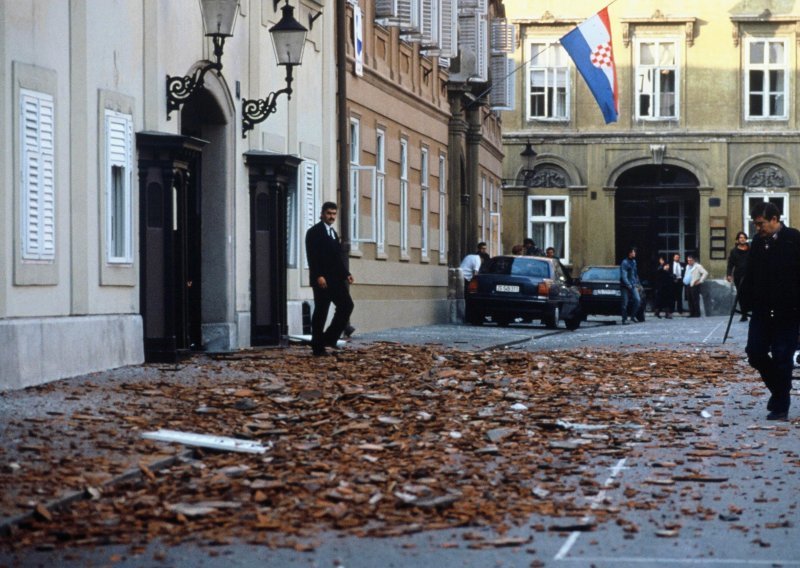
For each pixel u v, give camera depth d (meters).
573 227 73.75
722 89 73.00
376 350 26.83
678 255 68.75
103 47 20.88
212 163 26.36
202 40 25.02
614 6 73.38
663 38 73.31
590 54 52.72
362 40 37.28
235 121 26.69
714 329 43.03
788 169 72.62
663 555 9.53
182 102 23.17
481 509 10.95
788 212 72.81
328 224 25.45
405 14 39.50
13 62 18.00
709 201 72.94
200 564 9.16
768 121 72.81
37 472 11.66
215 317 26.41
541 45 73.88
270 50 28.83
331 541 9.90
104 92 20.78
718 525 10.58
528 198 74.06
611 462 13.59
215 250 26.33
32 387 17.73
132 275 21.83
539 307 43.81
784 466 13.37
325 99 32.81
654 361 25.88
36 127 18.61
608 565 9.23
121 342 21.20
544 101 73.88
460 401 18.23
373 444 14.17
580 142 73.50
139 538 9.88
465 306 46.91
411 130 43.31
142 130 22.45
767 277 17.08
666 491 12.02
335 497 11.27
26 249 18.25
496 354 26.42
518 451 14.14
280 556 9.41
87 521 10.36
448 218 49.66
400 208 41.97
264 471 12.52
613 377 22.33
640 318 56.06
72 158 19.88
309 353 25.56
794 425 16.53
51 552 9.48
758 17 72.56
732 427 16.38
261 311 27.62
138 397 17.02
